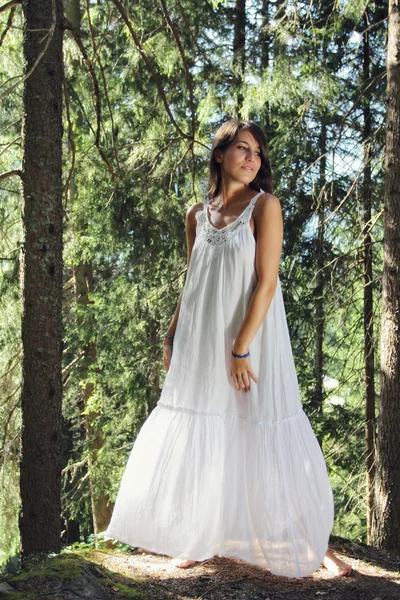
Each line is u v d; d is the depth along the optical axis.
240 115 9.30
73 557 3.05
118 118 9.95
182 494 2.82
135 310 10.38
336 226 8.33
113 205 9.50
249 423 2.86
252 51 9.30
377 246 8.73
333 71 8.87
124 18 6.02
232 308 2.85
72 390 12.32
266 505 2.78
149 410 10.92
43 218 5.71
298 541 2.79
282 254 8.99
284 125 9.17
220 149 2.96
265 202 2.82
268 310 2.88
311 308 8.80
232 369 2.80
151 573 3.08
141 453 2.95
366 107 8.85
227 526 2.81
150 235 9.66
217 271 2.87
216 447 2.84
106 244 10.06
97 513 11.70
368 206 8.48
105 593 2.70
